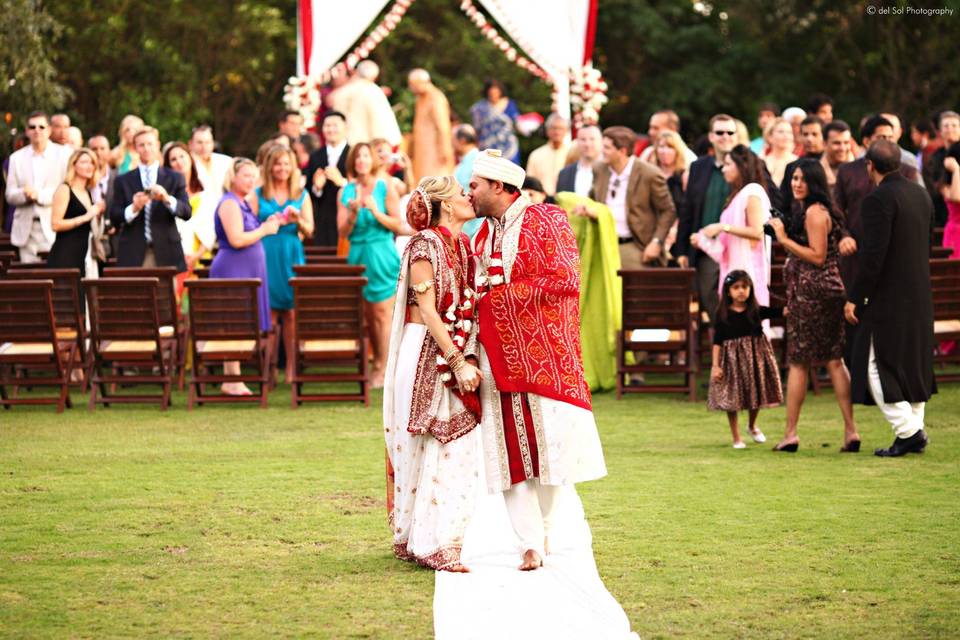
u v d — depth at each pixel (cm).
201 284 1320
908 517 852
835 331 1076
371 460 1066
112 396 1357
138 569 751
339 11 2134
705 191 1409
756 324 1101
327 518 872
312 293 1338
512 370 746
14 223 1692
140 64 3341
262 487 964
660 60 4044
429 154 2123
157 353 1341
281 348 1664
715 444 1128
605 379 1456
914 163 1437
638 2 3941
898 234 1037
